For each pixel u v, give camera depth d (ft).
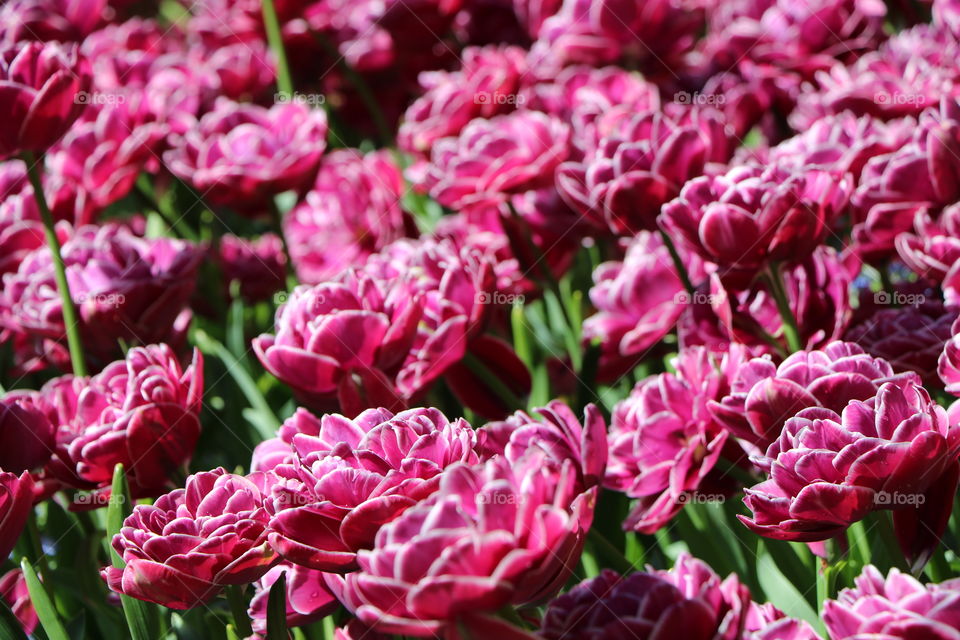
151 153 4.94
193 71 5.61
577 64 5.37
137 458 3.92
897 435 3.43
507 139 4.51
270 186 4.81
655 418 3.83
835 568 3.66
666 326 4.26
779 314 4.06
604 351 4.42
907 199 4.03
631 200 4.15
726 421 3.67
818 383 3.57
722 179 3.93
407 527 3.27
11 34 4.23
